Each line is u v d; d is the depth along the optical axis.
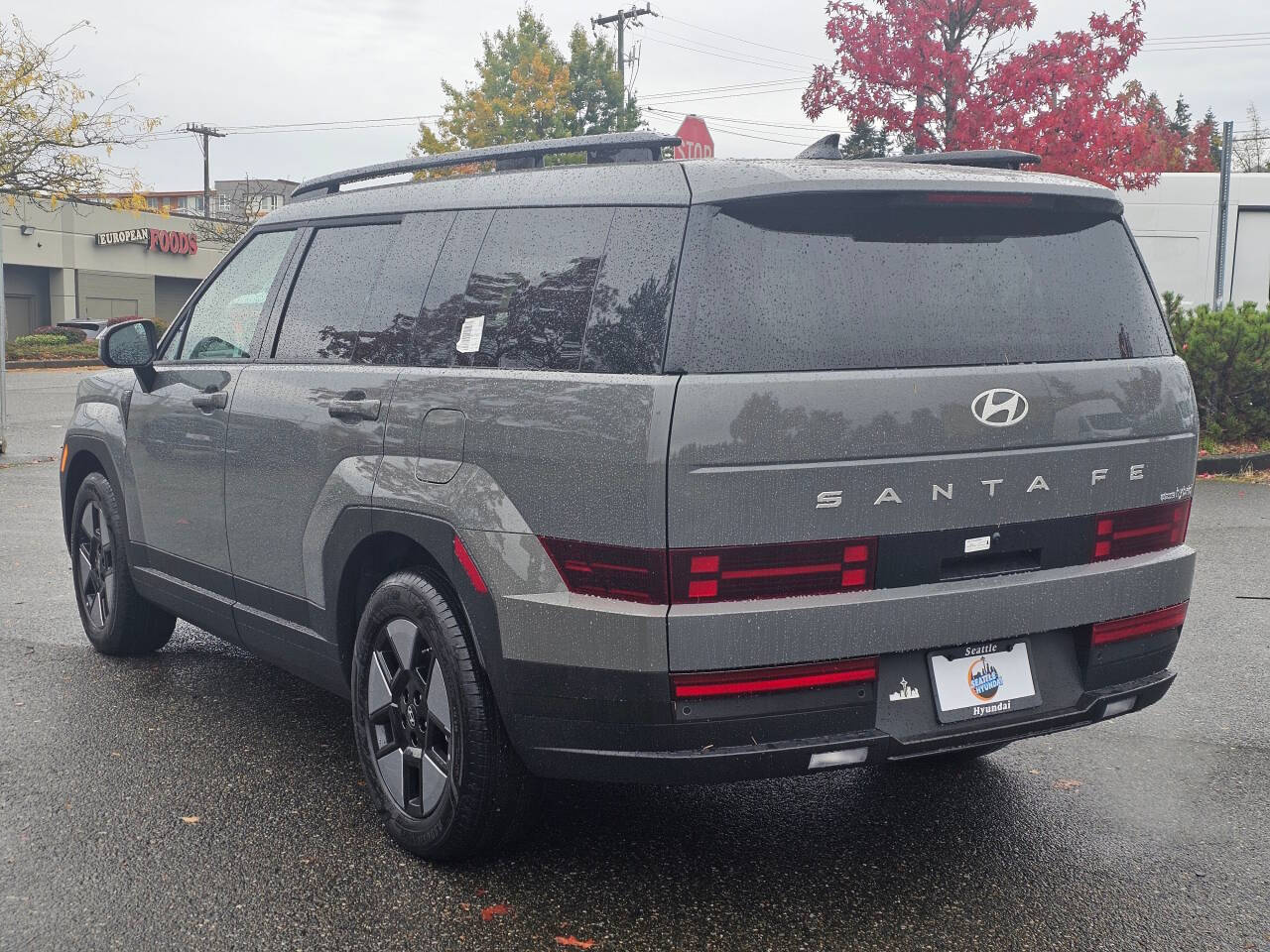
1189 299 17.55
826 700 3.05
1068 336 3.37
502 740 3.35
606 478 3.02
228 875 3.47
